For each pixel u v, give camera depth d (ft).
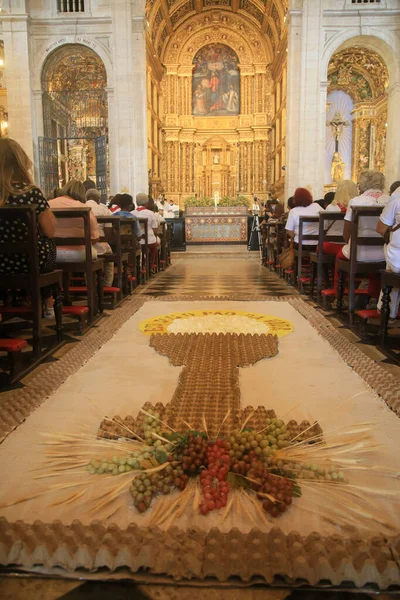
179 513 5.42
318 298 20.27
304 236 24.35
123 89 60.18
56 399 8.92
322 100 59.47
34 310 11.63
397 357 11.96
